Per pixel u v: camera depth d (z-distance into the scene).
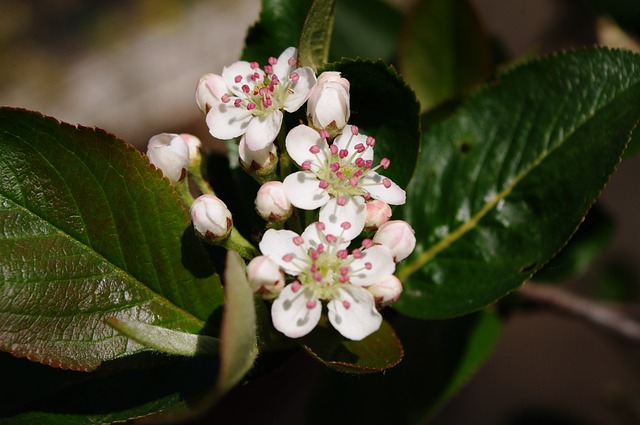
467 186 0.14
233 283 0.11
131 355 0.12
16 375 0.13
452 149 0.14
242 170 0.14
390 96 0.13
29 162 0.12
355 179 0.12
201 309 0.12
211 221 0.12
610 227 0.17
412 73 0.16
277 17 0.14
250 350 0.11
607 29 0.19
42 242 0.12
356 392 0.17
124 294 0.12
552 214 0.13
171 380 0.13
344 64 0.13
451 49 0.16
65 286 0.12
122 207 0.12
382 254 0.12
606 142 0.13
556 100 0.13
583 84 0.13
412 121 0.13
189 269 0.12
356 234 0.12
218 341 0.12
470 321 0.17
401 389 0.17
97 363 0.12
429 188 0.14
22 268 0.12
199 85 0.13
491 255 0.14
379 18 0.17
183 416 0.11
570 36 0.20
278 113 0.12
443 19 0.16
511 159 0.14
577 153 0.13
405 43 0.16
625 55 0.13
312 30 0.13
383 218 0.12
